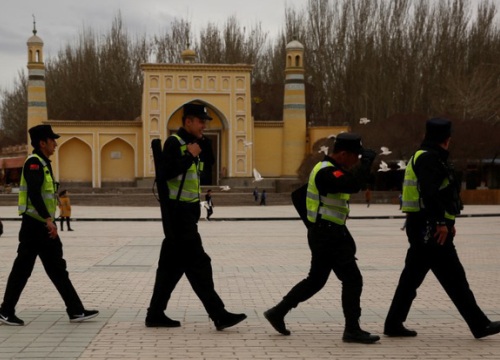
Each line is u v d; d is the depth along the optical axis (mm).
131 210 32969
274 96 57750
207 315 6121
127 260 10945
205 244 14242
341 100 52781
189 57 46938
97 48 60781
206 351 4770
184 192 5441
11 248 13133
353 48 52156
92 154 44938
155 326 5586
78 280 8461
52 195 5734
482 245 13766
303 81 46969
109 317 6012
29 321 5816
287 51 47062
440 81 49688
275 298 7141
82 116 58625
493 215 27453
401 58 50531
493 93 44750
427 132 5211
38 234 5629
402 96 50500
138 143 45344
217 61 58594
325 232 5055
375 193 40219
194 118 5473
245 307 6590
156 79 44344
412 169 5191
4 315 5637
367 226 21062
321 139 44000
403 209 5242
